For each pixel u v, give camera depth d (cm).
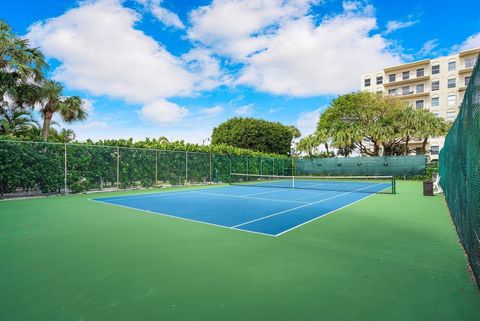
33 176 1248
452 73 4881
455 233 599
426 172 2741
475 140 363
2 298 303
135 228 641
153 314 271
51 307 284
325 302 296
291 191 1592
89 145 1473
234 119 4388
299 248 489
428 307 285
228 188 1789
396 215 814
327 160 3183
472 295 311
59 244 507
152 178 1783
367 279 355
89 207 959
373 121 3397
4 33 1705
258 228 643
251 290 324
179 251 470
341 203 1077
